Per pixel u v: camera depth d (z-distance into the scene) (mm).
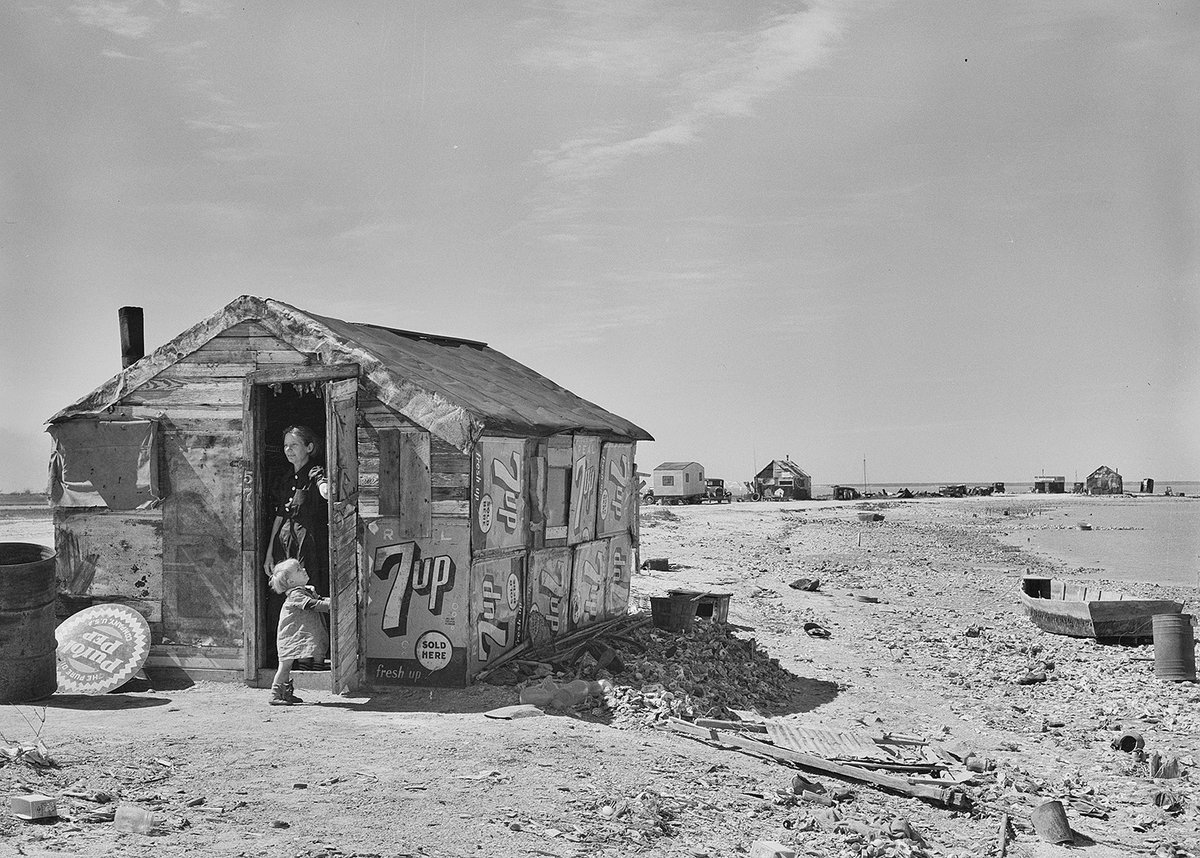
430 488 12789
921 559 49469
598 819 8508
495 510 13469
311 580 13148
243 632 12969
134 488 13438
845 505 121812
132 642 12922
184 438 13406
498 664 13453
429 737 10531
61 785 7996
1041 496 194250
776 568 38750
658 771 10156
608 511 18156
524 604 14477
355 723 11055
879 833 9188
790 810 9664
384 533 12914
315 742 10070
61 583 13625
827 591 31672
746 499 124000
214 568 13273
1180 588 39219
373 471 12961
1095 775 12844
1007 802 11078
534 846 7699
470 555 12727
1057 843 9844
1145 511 127688
